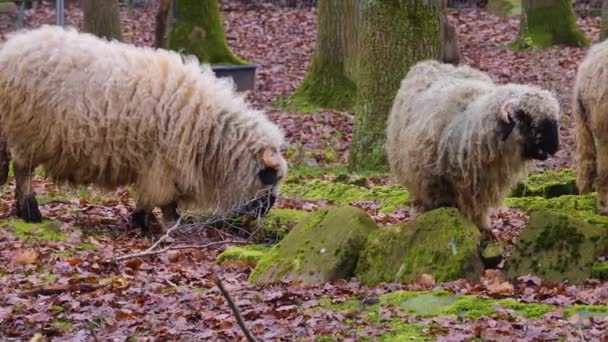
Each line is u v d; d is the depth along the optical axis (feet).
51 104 49.01
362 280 39.70
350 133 83.15
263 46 126.82
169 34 103.35
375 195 59.36
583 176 50.96
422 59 65.41
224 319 35.53
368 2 65.87
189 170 50.34
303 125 85.61
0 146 51.31
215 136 50.52
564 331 32.55
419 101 44.47
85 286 40.11
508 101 40.65
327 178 66.90
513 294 36.78
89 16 103.24
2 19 136.67
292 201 59.47
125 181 51.08
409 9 65.10
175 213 51.88
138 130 49.57
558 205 51.52
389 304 36.32
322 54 94.63
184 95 50.16
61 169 50.78
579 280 38.32
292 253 41.39
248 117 51.13
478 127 41.24
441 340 32.19
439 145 42.52
